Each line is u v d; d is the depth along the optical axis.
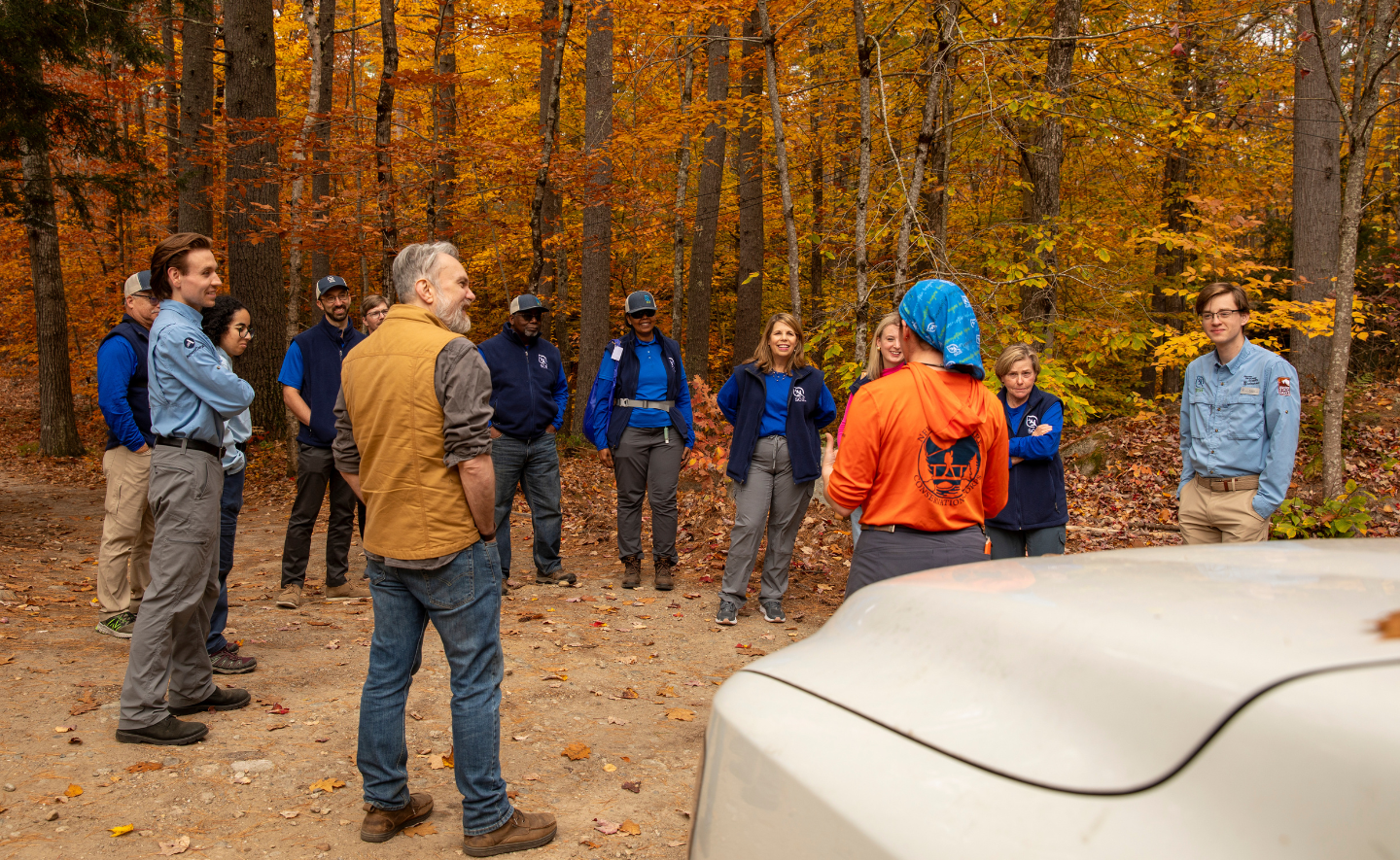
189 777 3.00
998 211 11.84
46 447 15.15
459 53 14.57
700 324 14.74
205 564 3.33
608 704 3.98
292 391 5.41
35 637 4.50
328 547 5.71
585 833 2.79
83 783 2.90
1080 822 0.85
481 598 2.58
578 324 20.11
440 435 2.48
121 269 18.03
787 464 5.30
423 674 4.20
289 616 5.23
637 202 12.61
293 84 16.73
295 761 3.18
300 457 5.46
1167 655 0.96
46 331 15.08
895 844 0.94
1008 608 1.19
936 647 1.21
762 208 14.93
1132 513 8.17
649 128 11.53
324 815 2.82
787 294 18.38
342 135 9.01
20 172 10.05
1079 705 0.97
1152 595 1.17
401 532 2.49
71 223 14.34
